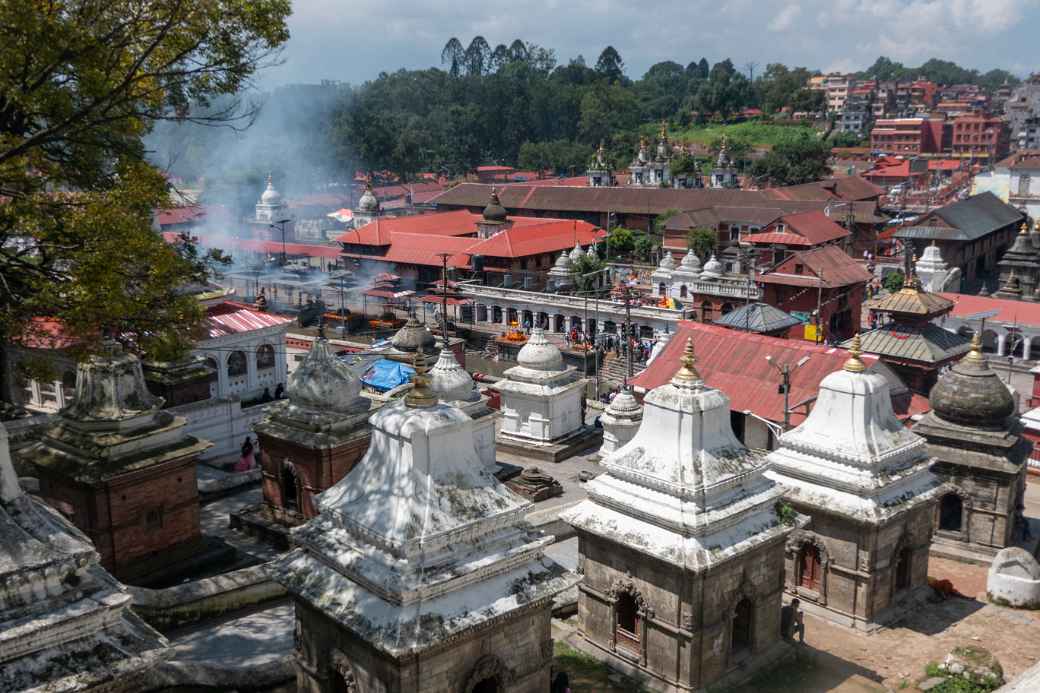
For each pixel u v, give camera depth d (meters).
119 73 32.31
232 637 27.22
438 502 19.89
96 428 30.22
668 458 25.92
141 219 33.12
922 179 186.75
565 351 81.56
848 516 29.88
